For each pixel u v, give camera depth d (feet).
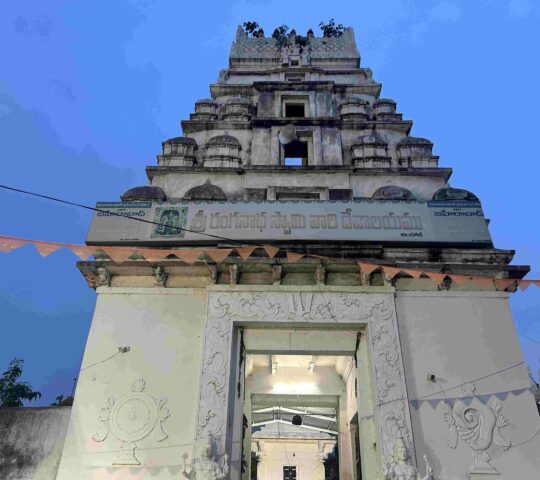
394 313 36.14
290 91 58.49
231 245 37.91
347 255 37.78
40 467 32.35
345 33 74.54
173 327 35.94
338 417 50.39
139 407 32.73
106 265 37.47
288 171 48.06
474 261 37.91
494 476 30.12
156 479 30.25
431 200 42.70
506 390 33.22
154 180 48.08
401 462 29.86
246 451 47.78
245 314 36.11
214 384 33.22
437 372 33.94
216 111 58.18
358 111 56.80
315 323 35.99
